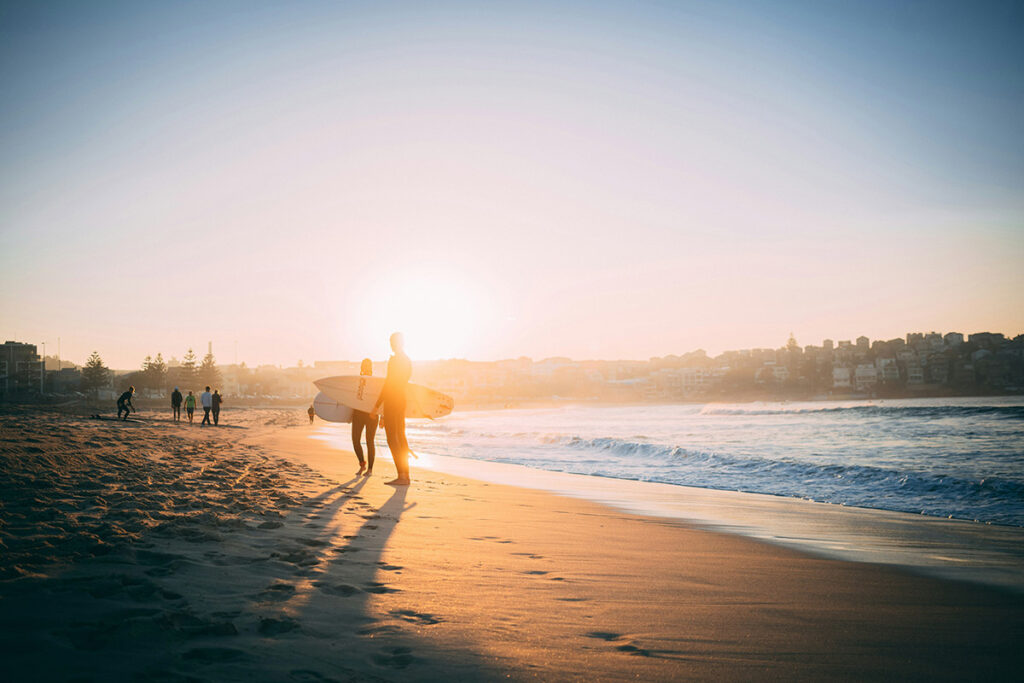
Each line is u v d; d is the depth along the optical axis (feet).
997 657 9.27
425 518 20.04
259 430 90.99
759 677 8.25
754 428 116.47
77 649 7.50
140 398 401.49
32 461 21.52
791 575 14.60
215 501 18.75
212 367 464.65
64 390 440.04
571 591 12.23
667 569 14.75
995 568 15.81
